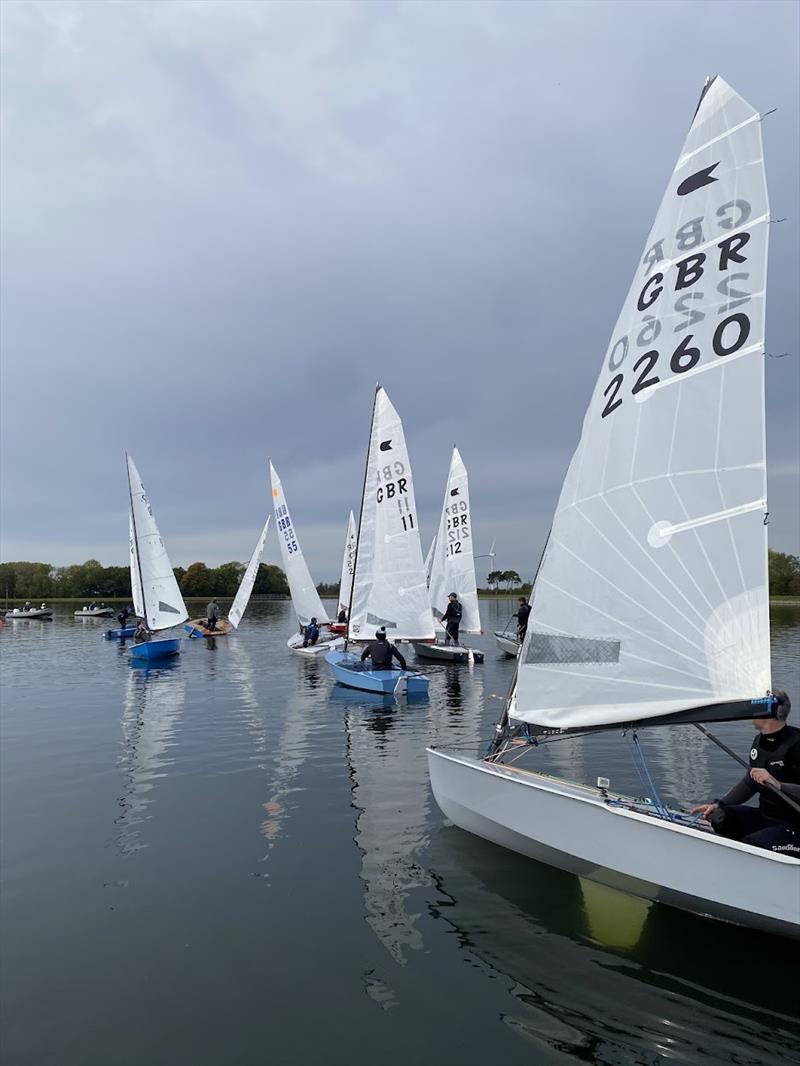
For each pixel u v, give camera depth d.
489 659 26.28
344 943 5.16
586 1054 3.92
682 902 5.33
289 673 23.28
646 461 6.05
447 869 6.47
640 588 5.99
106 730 13.59
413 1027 4.16
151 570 35.84
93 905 5.80
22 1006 4.40
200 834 7.49
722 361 5.72
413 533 21.00
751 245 5.68
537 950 5.03
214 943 5.17
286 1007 4.37
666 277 6.25
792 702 15.91
